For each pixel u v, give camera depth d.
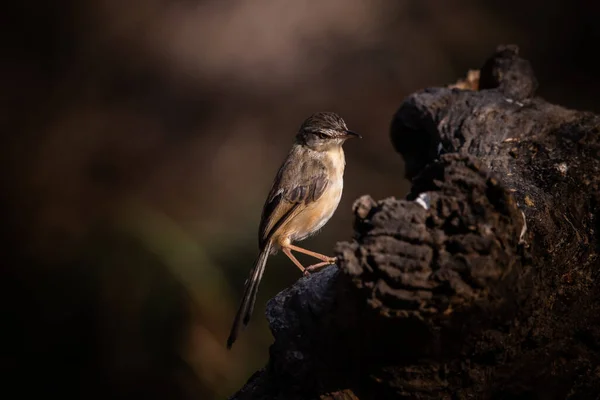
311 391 5.56
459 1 20.47
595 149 6.98
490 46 19.12
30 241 15.84
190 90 19.95
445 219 4.83
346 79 19.22
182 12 21.91
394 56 19.44
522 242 5.07
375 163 16.94
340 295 5.15
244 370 12.21
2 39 21.36
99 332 13.02
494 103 8.11
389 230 4.79
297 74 19.81
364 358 5.23
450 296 4.64
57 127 19.23
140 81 20.41
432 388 5.13
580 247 6.13
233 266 13.67
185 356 12.51
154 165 18.14
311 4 21.17
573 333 5.58
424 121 8.42
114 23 21.70
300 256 13.63
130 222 15.06
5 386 12.46
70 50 21.27
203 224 15.46
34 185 17.64
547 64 18.39
